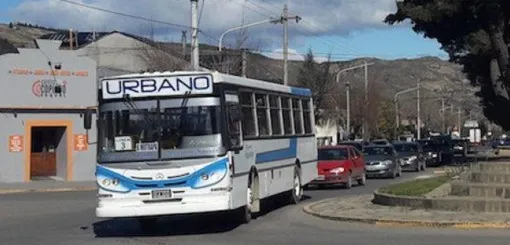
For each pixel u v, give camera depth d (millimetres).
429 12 41125
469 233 16500
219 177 16844
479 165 22594
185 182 16781
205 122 17016
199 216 20312
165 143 16922
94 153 42656
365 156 41031
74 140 42094
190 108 17078
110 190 17016
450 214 18984
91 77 42688
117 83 17250
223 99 17234
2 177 40250
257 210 19766
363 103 90250
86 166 42469
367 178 40938
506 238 15578
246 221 19000
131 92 17203
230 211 18703
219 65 55031
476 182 21328
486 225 17328
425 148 56406
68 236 17188
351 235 16438
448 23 42750
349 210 20938
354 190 31594
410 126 115312
